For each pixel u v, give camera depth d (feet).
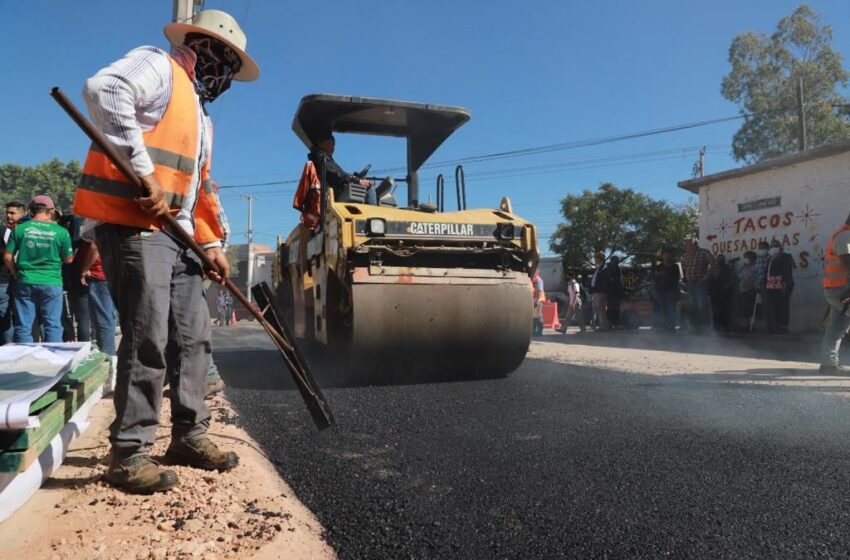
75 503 7.38
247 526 7.08
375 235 16.43
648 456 10.04
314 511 7.93
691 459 9.86
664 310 38.52
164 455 9.51
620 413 13.20
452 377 17.92
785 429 11.71
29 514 7.02
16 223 22.30
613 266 42.47
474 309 17.01
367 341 16.16
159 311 7.97
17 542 6.31
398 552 6.77
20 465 6.80
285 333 10.46
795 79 81.25
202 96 8.95
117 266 7.93
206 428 9.27
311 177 18.93
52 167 116.16
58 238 19.52
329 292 17.53
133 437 7.86
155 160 7.92
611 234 102.12
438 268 17.11
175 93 8.12
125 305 7.97
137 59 7.77
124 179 7.72
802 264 34.53
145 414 7.95
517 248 17.94
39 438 7.32
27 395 7.08
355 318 15.88
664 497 8.25
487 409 13.73
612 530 7.25
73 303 20.98
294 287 23.57
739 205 38.27
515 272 18.04
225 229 11.16
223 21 8.96
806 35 81.92
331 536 7.18
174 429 9.05
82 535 6.51
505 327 17.46
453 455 10.27
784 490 8.45
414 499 8.30
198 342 9.04
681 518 7.57
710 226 40.22
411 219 16.84
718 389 16.11
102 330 17.40
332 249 17.03
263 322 10.22
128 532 6.64
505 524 7.47
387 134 22.77
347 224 16.25
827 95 81.20
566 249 104.83
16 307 19.12
